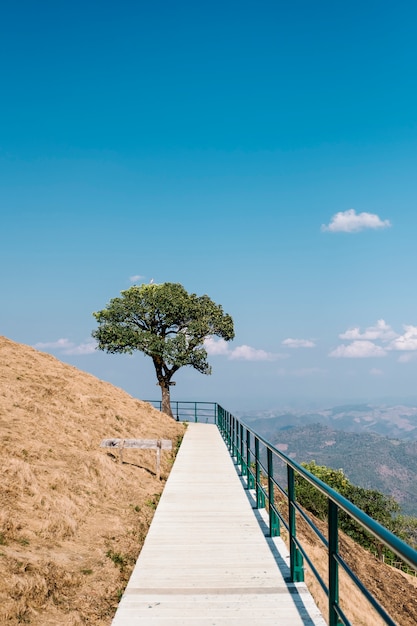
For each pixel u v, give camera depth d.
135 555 8.29
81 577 6.98
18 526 8.20
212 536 8.70
